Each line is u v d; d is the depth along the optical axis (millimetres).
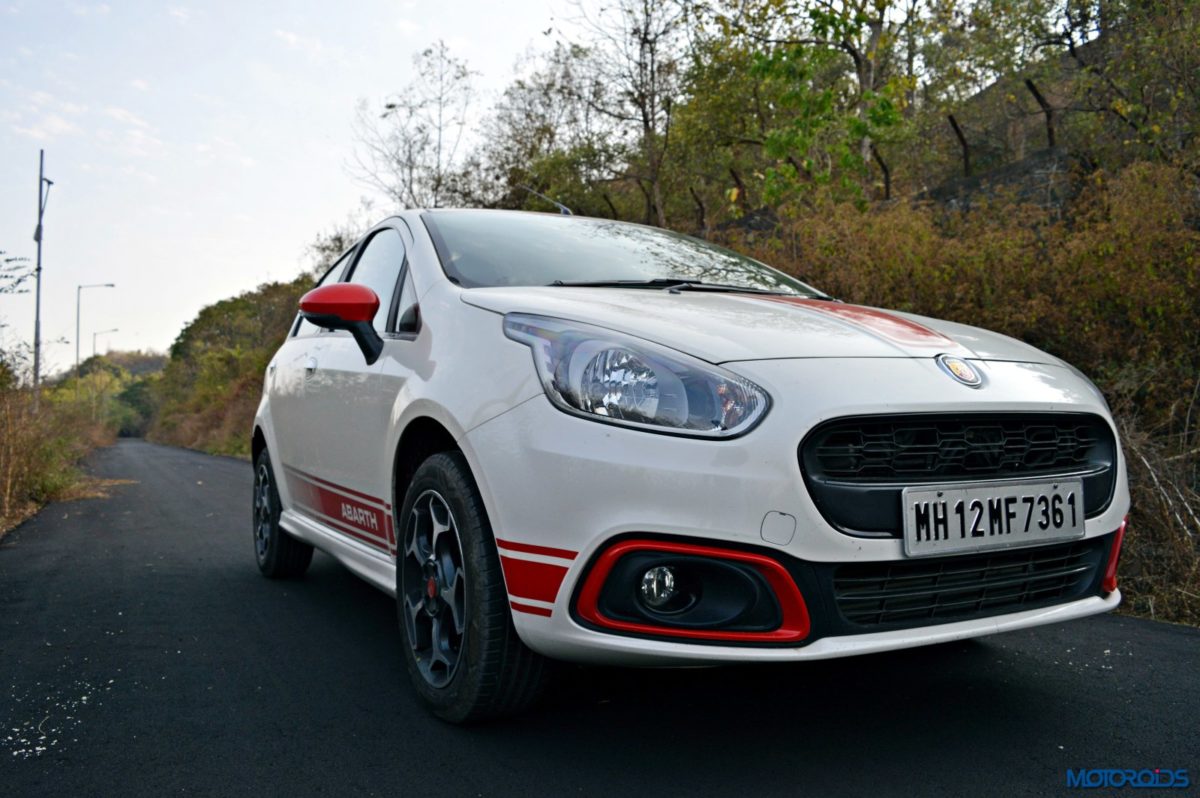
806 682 2781
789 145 8414
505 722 2480
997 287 6066
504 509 2170
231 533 6316
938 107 14484
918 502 2049
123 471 15625
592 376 2139
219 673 2971
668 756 2246
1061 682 2783
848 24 8664
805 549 1973
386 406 2830
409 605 2654
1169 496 4035
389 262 3395
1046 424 2293
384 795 2055
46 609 3912
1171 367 5312
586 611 2059
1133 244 5539
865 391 2064
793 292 3307
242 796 2061
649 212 14898
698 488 1979
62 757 2289
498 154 17078
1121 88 9000
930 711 2541
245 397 28984
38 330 20938
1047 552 2287
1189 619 3564
